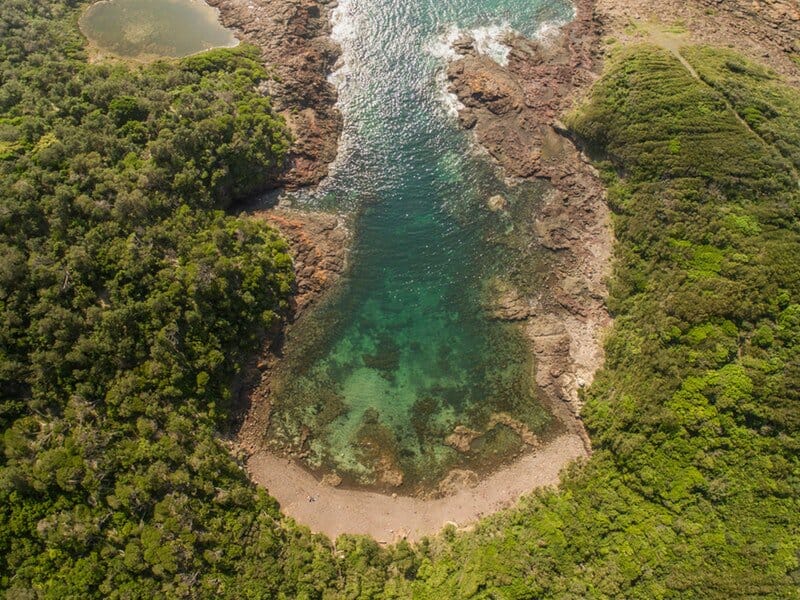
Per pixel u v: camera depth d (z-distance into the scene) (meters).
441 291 65.56
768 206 58.31
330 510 56.53
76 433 47.62
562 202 68.81
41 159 54.69
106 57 71.06
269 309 61.22
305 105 72.12
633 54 70.94
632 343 58.75
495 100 73.38
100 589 44.12
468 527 55.81
